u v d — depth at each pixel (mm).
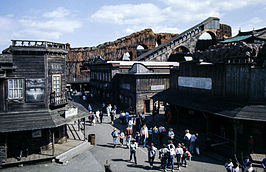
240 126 17609
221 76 19281
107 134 23625
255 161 14664
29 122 16375
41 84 17844
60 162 16297
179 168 14742
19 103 17219
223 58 20656
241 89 17344
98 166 15633
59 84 19328
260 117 14758
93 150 19000
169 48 51250
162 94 27438
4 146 15875
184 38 52688
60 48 19234
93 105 42344
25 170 15047
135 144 15992
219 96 19531
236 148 16484
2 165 15312
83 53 75125
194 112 23406
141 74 31281
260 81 16000
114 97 39938
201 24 53844
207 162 15891
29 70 17453
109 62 40125
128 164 15852
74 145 19250
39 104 17797
